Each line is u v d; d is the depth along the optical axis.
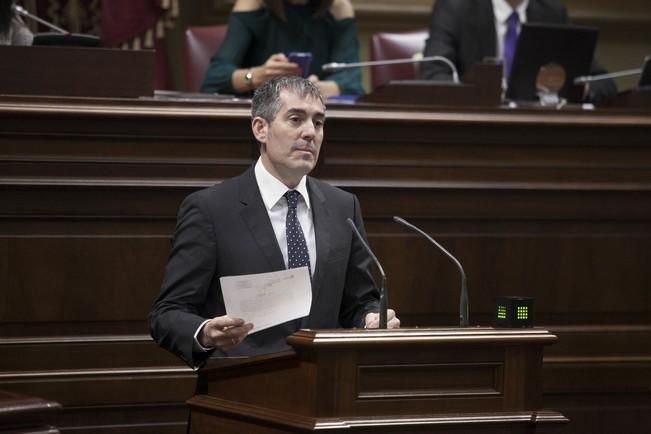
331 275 10.68
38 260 13.19
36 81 13.47
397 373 8.71
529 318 9.20
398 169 14.30
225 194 10.72
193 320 9.86
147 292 13.48
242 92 17.20
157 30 20.77
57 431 8.86
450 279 14.46
